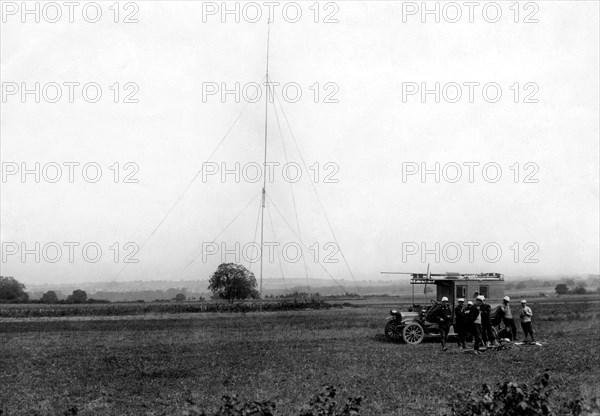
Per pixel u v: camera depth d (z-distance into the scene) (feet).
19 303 344.08
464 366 68.18
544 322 134.31
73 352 87.92
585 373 61.57
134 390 58.23
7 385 62.13
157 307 201.16
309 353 82.12
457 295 95.50
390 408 47.83
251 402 33.35
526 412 32.83
